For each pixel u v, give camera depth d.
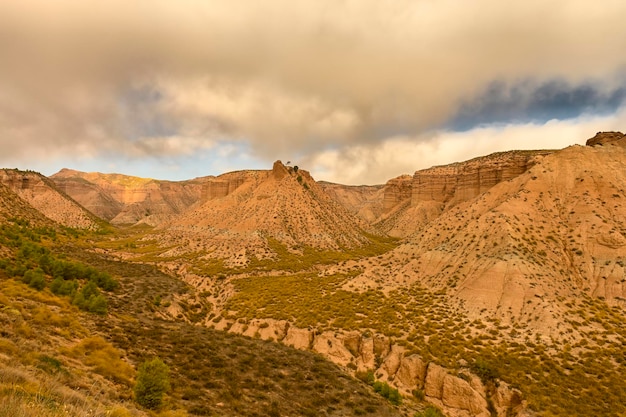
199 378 27.91
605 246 52.72
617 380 32.12
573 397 30.53
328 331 48.81
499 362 36.12
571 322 41.34
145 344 33.78
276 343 46.06
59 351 22.72
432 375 36.72
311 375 34.69
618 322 41.62
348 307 55.94
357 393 32.19
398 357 41.06
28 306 32.59
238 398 25.70
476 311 47.00
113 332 35.22
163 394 19.75
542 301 44.31
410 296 56.16
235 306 66.00
